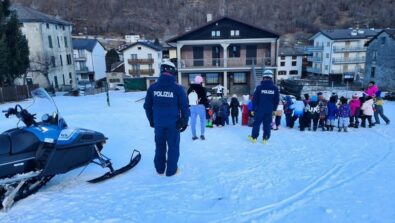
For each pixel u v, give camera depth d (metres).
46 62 33.06
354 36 53.81
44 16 35.62
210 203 3.83
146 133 8.49
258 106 6.91
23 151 3.89
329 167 5.11
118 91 37.50
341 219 3.30
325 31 57.06
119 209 3.72
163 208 3.72
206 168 5.20
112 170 4.93
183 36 28.00
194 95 7.34
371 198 3.80
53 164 4.11
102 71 60.28
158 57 48.03
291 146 6.73
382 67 38.41
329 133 8.43
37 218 3.56
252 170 5.04
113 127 9.65
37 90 4.73
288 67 63.62
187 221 3.40
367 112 9.19
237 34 27.89
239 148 6.59
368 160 5.49
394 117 11.73
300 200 3.83
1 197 3.85
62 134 4.23
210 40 28.05
